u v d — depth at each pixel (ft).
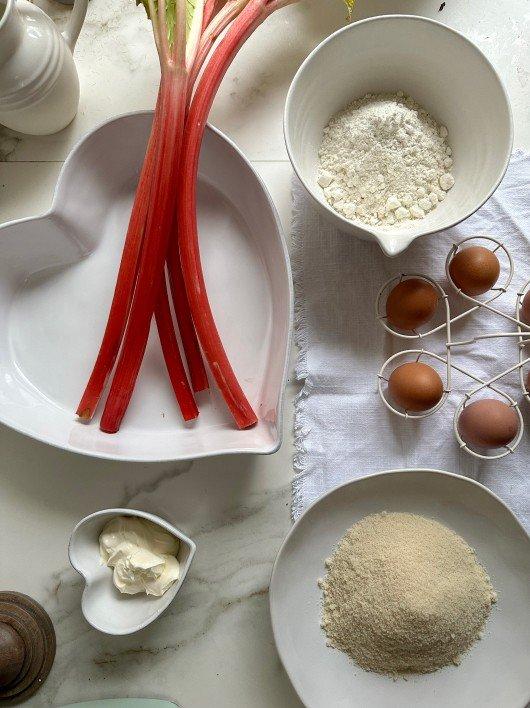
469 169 1.61
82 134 1.80
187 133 1.56
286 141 1.49
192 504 1.73
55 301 1.74
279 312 1.66
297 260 1.74
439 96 1.66
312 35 1.80
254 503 1.72
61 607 1.72
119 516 1.61
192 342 1.71
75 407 1.73
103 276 1.75
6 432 1.76
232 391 1.63
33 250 1.67
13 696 1.69
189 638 1.70
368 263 1.73
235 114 1.79
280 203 1.77
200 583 1.71
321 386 1.71
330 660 1.64
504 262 1.74
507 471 1.69
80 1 1.57
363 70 1.63
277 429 1.51
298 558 1.62
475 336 1.72
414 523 1.64
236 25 1.56
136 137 1.66
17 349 1.73
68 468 1.75
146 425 1.71
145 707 1.66
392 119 1.59
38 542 1.73
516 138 1.78
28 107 1.62
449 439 1.70
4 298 1.72
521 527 1.54
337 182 1.67
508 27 1.79
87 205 1.69
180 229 1.59
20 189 1.79
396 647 1.56
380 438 1.70
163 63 1.50
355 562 1.61
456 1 1.79
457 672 1.63
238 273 1.74
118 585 1.59
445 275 1.73
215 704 1.69
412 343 1.72
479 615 1.61
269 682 1.69
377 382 1.71
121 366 1.63
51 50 1.56
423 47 1.57
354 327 1.73
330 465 1.69
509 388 1.71
